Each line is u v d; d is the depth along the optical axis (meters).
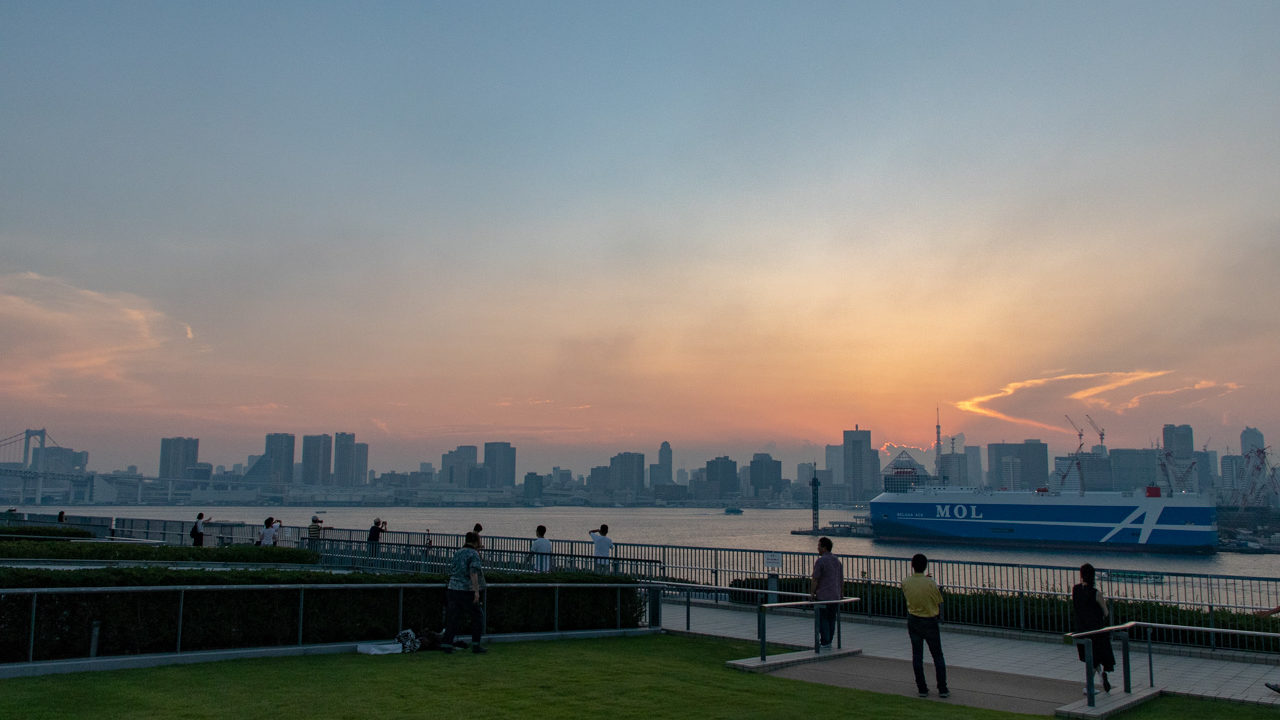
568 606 18.16
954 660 16.48
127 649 12.96
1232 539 186.12
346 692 11.41
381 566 32.50
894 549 132.62
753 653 16.16
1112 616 19.55
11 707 9.90
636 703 11.34
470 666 13.70
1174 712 12.14
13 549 22.81
